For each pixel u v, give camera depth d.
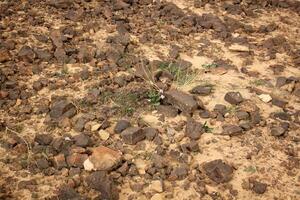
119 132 2.04
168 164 1.91
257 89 2.45
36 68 2.41
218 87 2.44
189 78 2.47
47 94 2.25
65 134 2.01
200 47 2.81
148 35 2.85
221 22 3.08
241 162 1.97
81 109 2.16
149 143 2.02
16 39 2.65
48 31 2.77
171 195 1.78
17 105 2.16
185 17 3.08
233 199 1.80
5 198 1.70
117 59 2.54
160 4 3.22
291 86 2.49
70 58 2.53
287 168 1.96
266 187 1.86
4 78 2.30
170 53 2.66
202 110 2.24
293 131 2.17
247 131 2.14
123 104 2.22
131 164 1.89
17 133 2.00
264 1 3.52
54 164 1.85
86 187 1.77
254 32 3.08
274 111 2.30
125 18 2.97
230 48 2.80
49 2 3.05
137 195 1.77
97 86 2.33
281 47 2.92
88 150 1.92
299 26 3.23
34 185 1.77
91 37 2.76
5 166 1.84
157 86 2.34
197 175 1.87
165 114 2.19
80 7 3.08
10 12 2.91
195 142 2.00
